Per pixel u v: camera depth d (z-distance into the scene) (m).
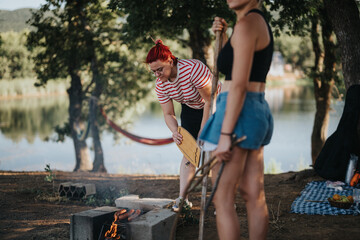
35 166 23.70
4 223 3.85
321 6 7.81
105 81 14.80
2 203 4.69
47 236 3.39
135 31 9.02
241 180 2.39
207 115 3.45
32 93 61.97
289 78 90.44
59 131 16.55
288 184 5.22
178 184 5.77
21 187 5.59
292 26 9.08
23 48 17.86
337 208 3.74
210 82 3.42
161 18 8.90
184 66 3.38
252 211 2.38
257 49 2.11
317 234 3.06
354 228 3.15
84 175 6.95
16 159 26.17
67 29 14.17
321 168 4.78
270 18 8.32
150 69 3.54
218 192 2.24
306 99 63.31
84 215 3.13
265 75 2.23
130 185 5.89
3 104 55.44
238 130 2.11
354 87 4.66
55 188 5.58
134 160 21.64
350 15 5.30
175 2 7.35
